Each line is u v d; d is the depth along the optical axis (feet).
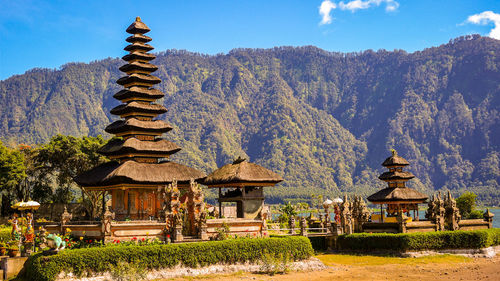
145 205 133.18
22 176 222.48
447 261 130.93
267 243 117.91
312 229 154.71
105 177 129.80
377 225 150.10
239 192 141.79
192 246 107.65
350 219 150.92
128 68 151.23
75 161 236.84
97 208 247.91
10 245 109.91
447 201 154.30
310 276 110.73
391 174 163.63
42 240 109.60
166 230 112.16
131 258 100.27
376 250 141.38
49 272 91.66
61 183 248.52
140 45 152.76
